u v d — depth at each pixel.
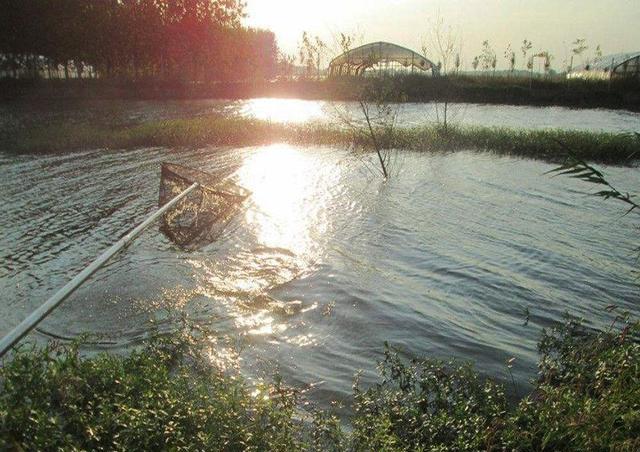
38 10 45.34
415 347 6.20
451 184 14.20
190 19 53.44
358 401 4.95
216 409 4.08
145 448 3.62
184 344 5.95
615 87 40.44
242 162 17.05
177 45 53.50
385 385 5.38
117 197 12.71
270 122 23.75
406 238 9.96
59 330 6.44
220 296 7.45
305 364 5.81
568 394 4.46
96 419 3.75
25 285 7.80
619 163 17.44
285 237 9.97
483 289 7.77
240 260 8.81
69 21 46.19
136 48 50.84
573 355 5.40
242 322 6.73
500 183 14.35
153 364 4.84
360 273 8.34
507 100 39.91
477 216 11.36
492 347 6.19
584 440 3.86
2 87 45.59
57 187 13.70
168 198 9.92
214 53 55.75
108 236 9.97
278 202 12.27
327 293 7.61
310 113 33.16
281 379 5.48
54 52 47.09
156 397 4.19
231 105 39.28
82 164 16.67
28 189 13.48
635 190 13.66
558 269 8.55
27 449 3.34
